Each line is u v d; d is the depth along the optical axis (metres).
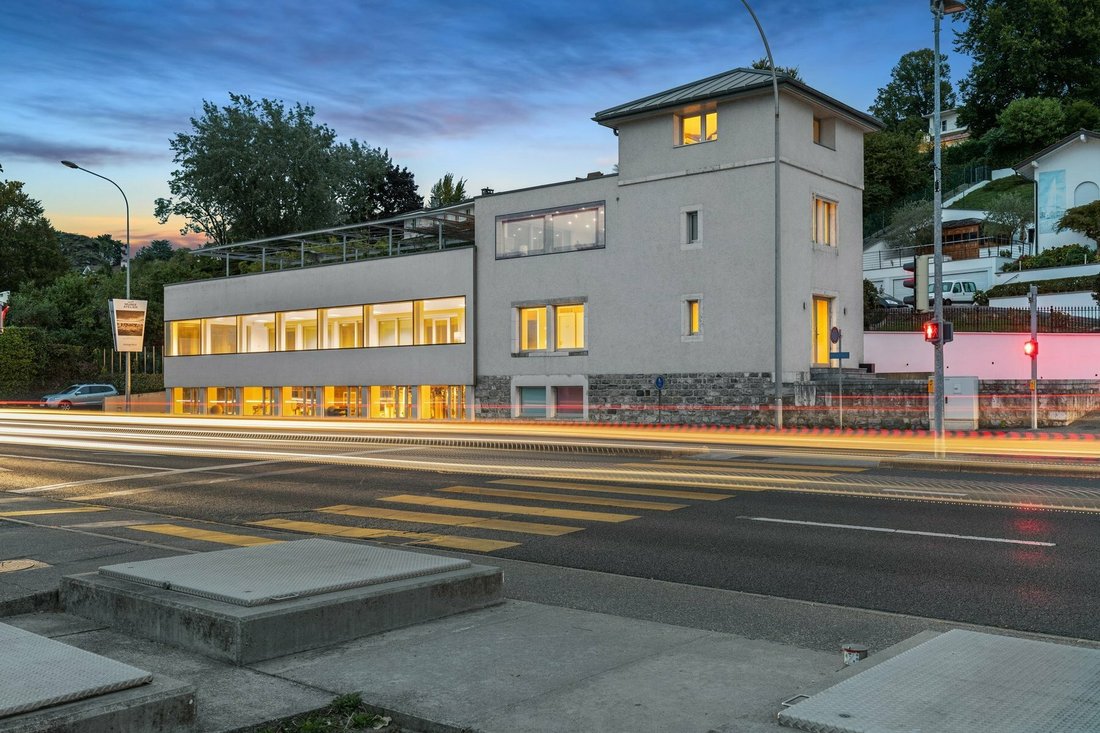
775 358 29.89
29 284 77.25
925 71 106.44
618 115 34.00
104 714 3.95
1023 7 84.69
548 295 36.34
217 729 4.32
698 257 32.72
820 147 33.59
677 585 8.20
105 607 6.13
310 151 72.25
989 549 9.40
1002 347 33.62
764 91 31.19
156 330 70.88
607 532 10.97
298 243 54.44
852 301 35.31
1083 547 9.41
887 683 4.48
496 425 35.62
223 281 48.88
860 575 8.43
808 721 4.02
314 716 4.57
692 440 26.78
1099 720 3.94
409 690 4.85
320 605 5.68
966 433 27.77
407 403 40.97
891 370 35.22
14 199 83.88
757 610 7.23
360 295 42.56
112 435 32.25
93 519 12.33
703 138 33.19
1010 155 80.19
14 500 14.69
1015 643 5.18
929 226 65.75
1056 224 57.72
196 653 5.51
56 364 62.88
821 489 14.46
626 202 34.44
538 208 36.72
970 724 3.91
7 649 4.73
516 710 4.54
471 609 6.71
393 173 97.88
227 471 18.69
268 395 46.91
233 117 70.75
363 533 11.13
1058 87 85.12
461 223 42.72
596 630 6.15
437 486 15.68
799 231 32.16
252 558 7.01
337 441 28.78
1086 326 33.50
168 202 72.69
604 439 27.39
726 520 11.65
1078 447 22.88
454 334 39.16
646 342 33.88
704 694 4.78
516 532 11.07
